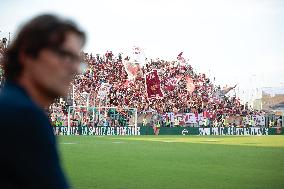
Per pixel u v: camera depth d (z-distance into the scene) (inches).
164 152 1048.8
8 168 83.0
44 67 91.2
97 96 2384.4
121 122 2317.9
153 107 2564.0
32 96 92.3
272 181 576.1
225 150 1132.5
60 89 93.0
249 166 754.8
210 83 2970.0
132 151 1066.1
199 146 1285.7
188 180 577.3
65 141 1472.7
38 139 84.8
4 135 82.4
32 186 83.9
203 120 2459.4
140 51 2797.7
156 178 593.6
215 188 519.2
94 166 731.4
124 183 547.8
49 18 91.4
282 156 964.6
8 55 92.4
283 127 2469.2
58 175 87.6
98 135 2016.5
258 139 1780.3
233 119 2637.8
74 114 2167.8
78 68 94.7
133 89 2600.9
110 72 2642.7
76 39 93.1
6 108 84.0
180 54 2979.8
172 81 2810.0
